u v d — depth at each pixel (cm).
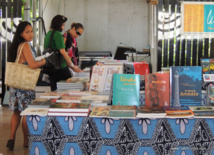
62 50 445
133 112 232
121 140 228
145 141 228
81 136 229
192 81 263
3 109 689
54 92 309
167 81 261
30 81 377
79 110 228
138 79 265
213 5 637
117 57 916
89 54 851
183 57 705
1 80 771
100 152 230
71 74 464
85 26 1077
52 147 231
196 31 657
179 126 228
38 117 230
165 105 259
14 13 776
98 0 1070
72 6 1072
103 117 226
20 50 376
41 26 772
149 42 1027
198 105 263
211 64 278
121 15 1070
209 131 227
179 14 699
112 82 270
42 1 790
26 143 409
